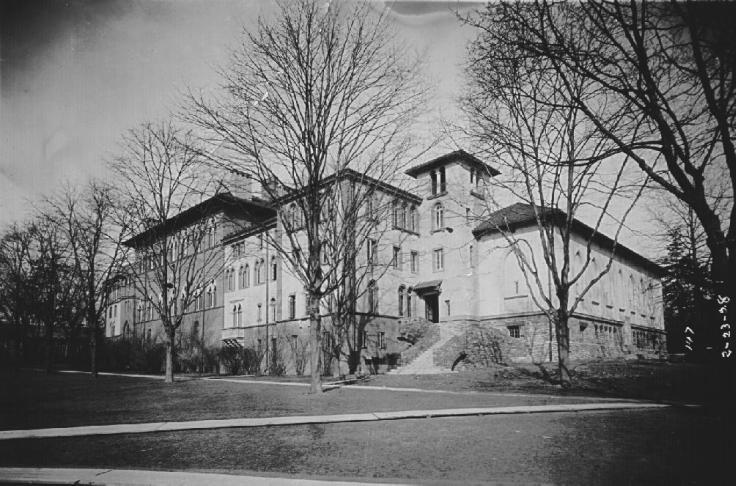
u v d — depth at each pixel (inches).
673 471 311.0
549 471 317.1
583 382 839.7
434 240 1588.3
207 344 1924.2
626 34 374.0
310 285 797.2
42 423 553.9
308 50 743.1
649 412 542.6
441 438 420.5
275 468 343.0
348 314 1285.7
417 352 1277.1
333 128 807.7
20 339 2066.9
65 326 1934.1
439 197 1588.3
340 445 405.4
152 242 1218.6
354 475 318.7
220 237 1925.4
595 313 1465.3
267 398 736.3
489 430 449.7
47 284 1627.7
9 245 1624.0
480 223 1489.9
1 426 535.5
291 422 507.5
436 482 296.8
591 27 411.5
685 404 598.2
